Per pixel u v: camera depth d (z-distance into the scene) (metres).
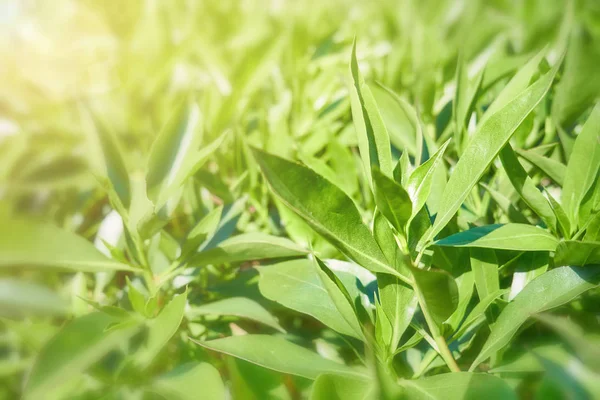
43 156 0.69
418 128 0.54
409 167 0.52
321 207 0.49
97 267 0.54
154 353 0.51
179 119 0.57
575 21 0.71
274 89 0.84
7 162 0.67
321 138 0.70
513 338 0.52
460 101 0.62
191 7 1.00
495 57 0.74
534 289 0.51
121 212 0.55
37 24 0.95
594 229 0.52
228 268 0.63
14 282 0.55
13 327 0.54
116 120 0.72
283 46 0.83
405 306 0.51
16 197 0.66
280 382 0.52
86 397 0.53
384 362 0.51
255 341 0.52
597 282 0.51
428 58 0.73
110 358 0.54
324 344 0.57
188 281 0.58
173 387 0.52
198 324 0.59
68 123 0.72
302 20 0.89
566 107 0.62
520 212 0.58
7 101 0.75
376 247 0.50
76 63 0.86
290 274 0.56
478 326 0.54
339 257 0.60
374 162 0.51
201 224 0.57
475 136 0.50
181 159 0.56
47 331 0.55
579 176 0.54
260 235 0.55
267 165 0.47
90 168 0.67
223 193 0.63
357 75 0.50
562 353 0.50
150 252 0.59
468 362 0.54
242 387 0.52
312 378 0.51
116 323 0.53
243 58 0.74
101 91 0.78
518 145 0.61
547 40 0.73
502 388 0.48
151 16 0.89
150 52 0.85
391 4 0.92
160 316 0.53
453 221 0.56
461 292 0.54
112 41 0.96
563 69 0.66
